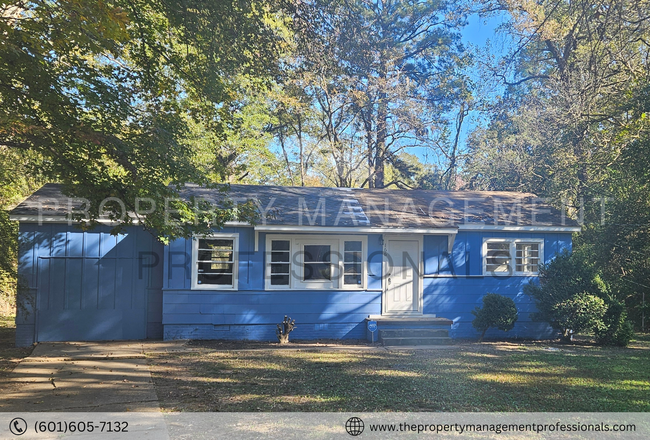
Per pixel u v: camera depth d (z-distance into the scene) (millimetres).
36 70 8812
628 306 20078
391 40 31922
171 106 11438
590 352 13133
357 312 15422
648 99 16625
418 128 31922
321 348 13586
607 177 21062
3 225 14555
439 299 15922
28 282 14125
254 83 13133
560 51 27641
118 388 8828
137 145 10219
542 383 9273
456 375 9953
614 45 19562
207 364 11078
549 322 15078
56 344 13648
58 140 9742
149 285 14938
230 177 32125
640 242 18422
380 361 11547
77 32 8117
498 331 16078
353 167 34094
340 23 17953
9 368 10648
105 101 9898
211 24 11188
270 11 13688
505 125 31000
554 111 22500
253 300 14930
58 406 7684
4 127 9141
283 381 9391
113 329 14648
